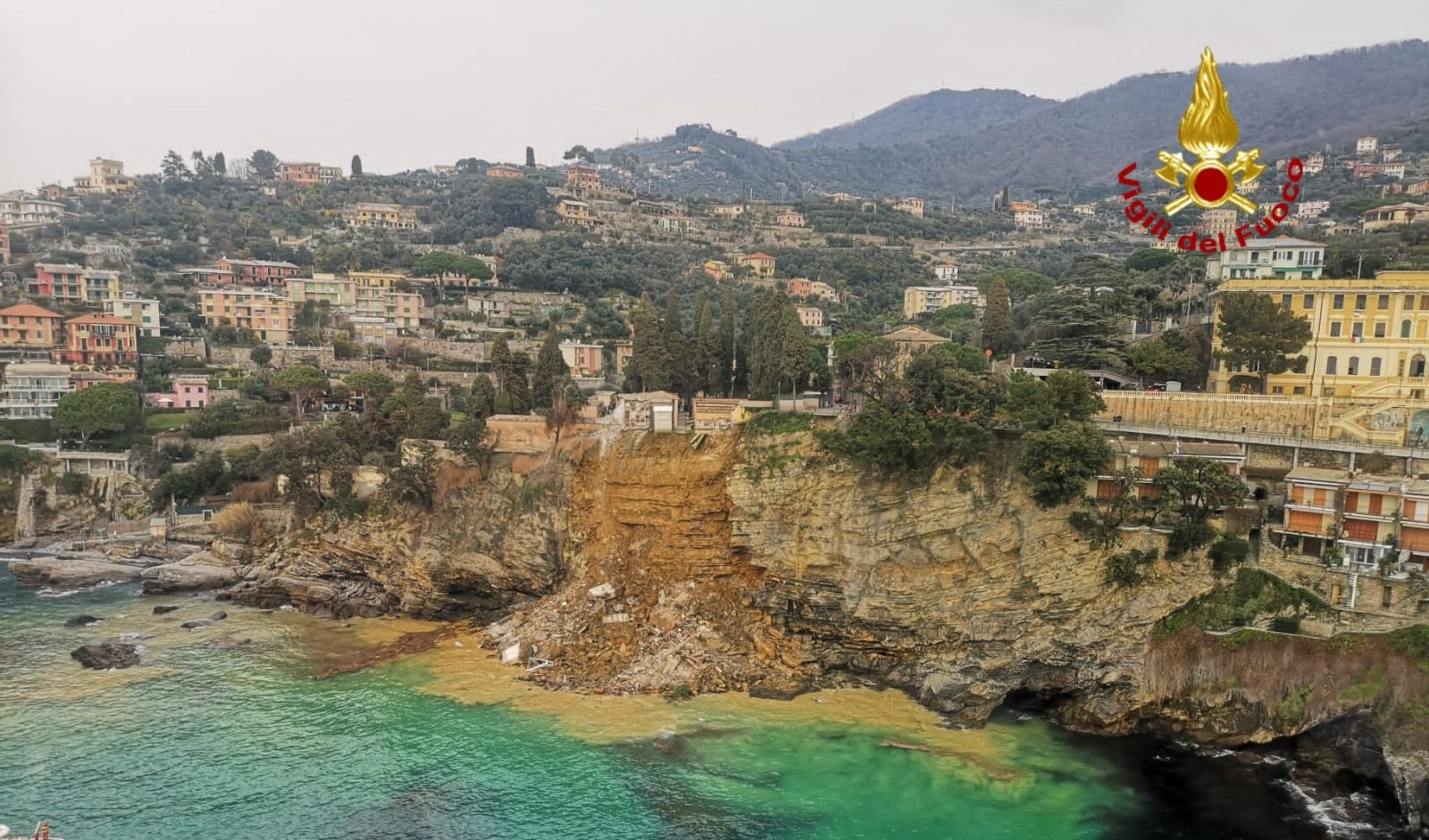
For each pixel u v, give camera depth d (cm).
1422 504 6056
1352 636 6109
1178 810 5603
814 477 7669
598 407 10656
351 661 7856
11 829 5241
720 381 11325
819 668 7531
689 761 6062
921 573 7175
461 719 6656
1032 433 6850
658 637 7612
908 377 7662
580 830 5288
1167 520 6756
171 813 5444
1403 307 7950
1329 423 7425
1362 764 5909
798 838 5222
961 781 5888
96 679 7438
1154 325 10406
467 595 9125
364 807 5519
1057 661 6819
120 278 17825
